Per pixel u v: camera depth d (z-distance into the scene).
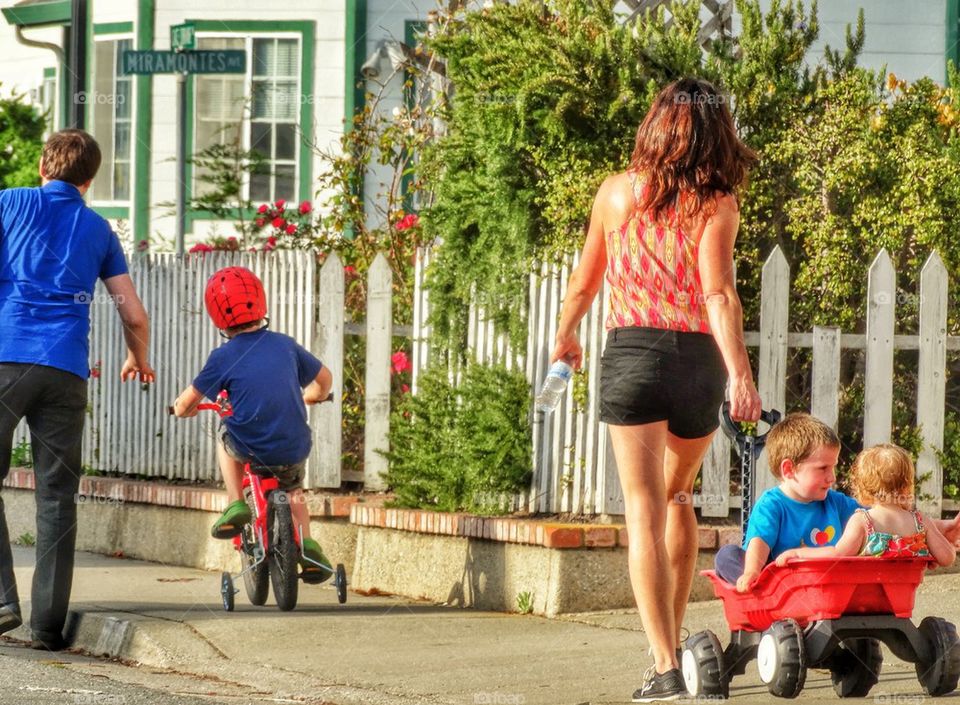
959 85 30.72
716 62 30.11
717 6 34.75
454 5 39.69
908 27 49.12
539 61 28.61
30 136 57.41
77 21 56.50
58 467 24.16
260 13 53.78
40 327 23.69
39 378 23.64
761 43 29.83
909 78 49.22
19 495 37.41
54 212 24.08
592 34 29.52
